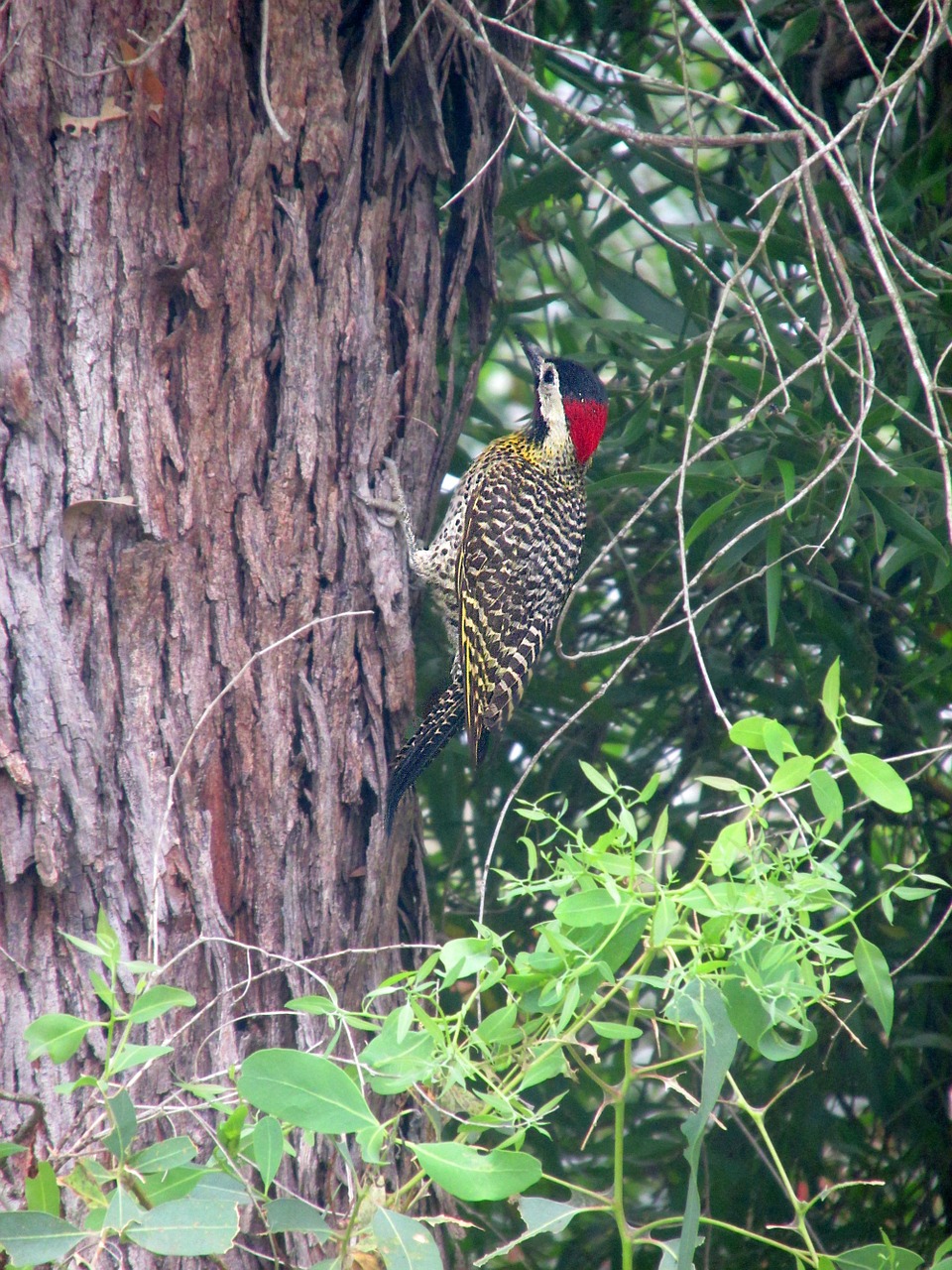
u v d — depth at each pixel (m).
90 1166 4.18
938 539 7.83
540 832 8.81
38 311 5.56
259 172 6.07
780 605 8.81
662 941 4.32
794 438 7.59
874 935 8.15
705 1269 7.33
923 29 8.09
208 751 5.78
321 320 6.35
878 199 7.88
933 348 8.06
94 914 5.40
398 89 7.00
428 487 7.32
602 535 9.60
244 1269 5.31
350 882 6.30
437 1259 4.04
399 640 6.45
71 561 5.54
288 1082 4.05
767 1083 8.08
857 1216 7.88
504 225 9.14
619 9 8.66
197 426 5.90
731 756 9.00
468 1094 4.73
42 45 5.57
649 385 8.20
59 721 5.40
